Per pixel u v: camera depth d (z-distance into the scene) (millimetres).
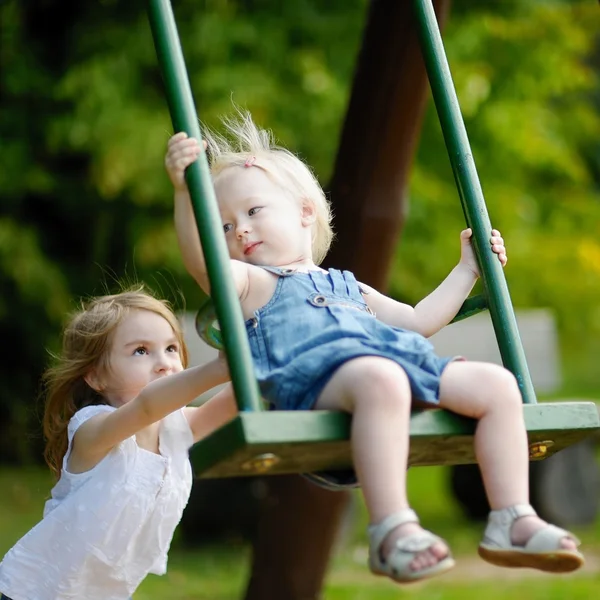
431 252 26609
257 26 25453
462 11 26734
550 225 29562
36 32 27234
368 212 12312
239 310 5887
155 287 26391
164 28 6367
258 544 13484
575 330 29500
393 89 11906
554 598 15422
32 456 29312
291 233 7035
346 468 6352
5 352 28906
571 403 6223
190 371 6844
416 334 6414
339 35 26016
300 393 6055
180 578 17609
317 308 6543
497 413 6023
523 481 5957
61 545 7695
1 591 7691
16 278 26125
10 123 26906
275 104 24719
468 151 7195
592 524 19828
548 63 26984
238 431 5480
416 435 5918
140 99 25141
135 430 7129
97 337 7852
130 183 24672
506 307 6934
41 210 27984
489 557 5918
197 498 19453
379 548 5512
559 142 28500
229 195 7043
